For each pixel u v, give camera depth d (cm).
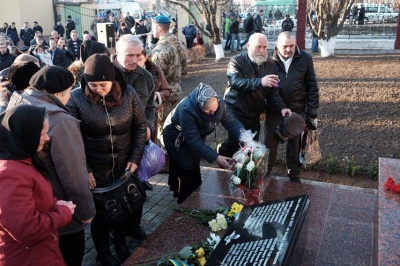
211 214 310
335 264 256
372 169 520
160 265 251
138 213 354
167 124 389
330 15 1338
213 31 1462
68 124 249
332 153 592
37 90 251
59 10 2583
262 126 459
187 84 1055
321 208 327
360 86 929
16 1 2316
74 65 410
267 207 274
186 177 390
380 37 1591
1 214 199
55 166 248
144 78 379
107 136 300
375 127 679
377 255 220
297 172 479
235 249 232
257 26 1688
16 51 839
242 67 422
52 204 226
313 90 450
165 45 487
